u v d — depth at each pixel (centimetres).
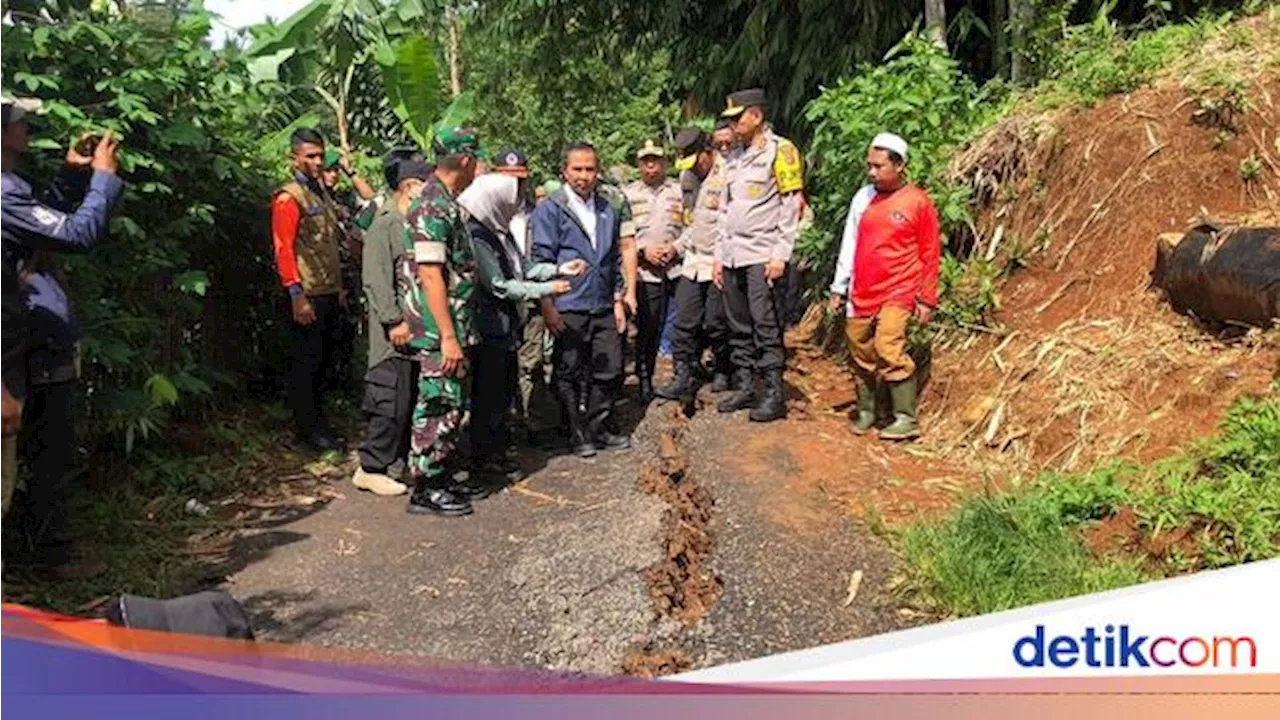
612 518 490
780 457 558
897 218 559
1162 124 620
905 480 518
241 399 717
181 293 598
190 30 608
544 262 604
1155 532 405
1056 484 461
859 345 584
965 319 619
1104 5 809
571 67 1425
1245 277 493
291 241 622
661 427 649
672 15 1137
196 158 602
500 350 573
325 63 1042
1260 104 599
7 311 385
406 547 497
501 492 568
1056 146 658
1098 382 525
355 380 800
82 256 491
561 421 668
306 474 607
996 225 668
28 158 469
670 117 1315
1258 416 434
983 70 1020
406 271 522
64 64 514
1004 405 552
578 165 602
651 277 700
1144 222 595
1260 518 387
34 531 454
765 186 611
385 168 598
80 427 521
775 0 1039
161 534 512
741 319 641
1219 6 836
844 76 960
